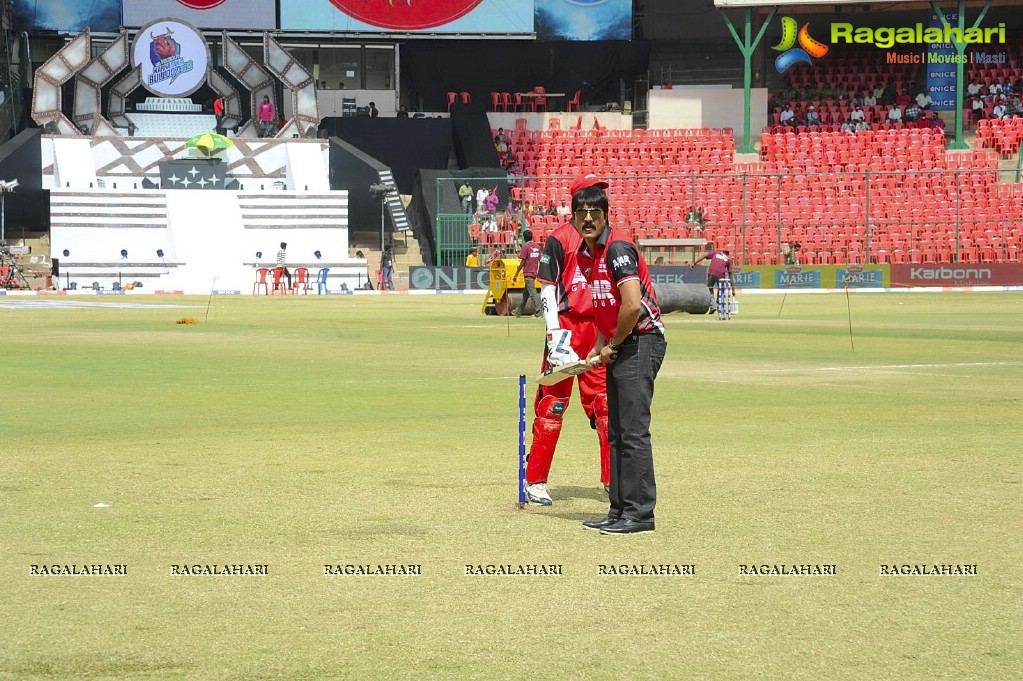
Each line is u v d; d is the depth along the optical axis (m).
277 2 65.88
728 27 68.50
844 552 6.41
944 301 45.03
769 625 5.16
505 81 71.06
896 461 9.36
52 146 60.88
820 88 71.81
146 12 64.12
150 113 64.56
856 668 4.64
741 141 69.12
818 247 61.34
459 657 4.76
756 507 7.61
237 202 61.09
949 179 63.75
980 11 70.62
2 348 22.02
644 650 4.85
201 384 15.73
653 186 64.81
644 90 71.25
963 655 4.78
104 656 4.78
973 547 6.50
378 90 68.94
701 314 35.25
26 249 57.78
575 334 8.02
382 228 60.25
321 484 8.45
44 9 64.50
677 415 12.36
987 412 12.54
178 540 6.71
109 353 20.91
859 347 22.25
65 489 8.26
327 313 36.47
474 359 19.69
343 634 5.05
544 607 5.43
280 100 67.50
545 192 64.31
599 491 8.27
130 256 59.53
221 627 5.14
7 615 5.31
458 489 8.28
